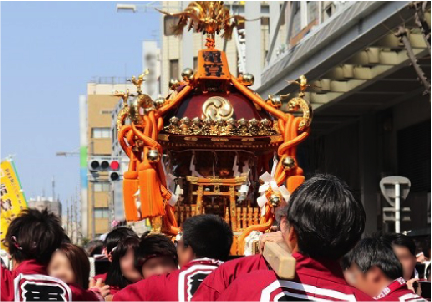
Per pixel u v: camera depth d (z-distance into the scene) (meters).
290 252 3.33
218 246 5.02
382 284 5.19
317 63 20.11
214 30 8.34
